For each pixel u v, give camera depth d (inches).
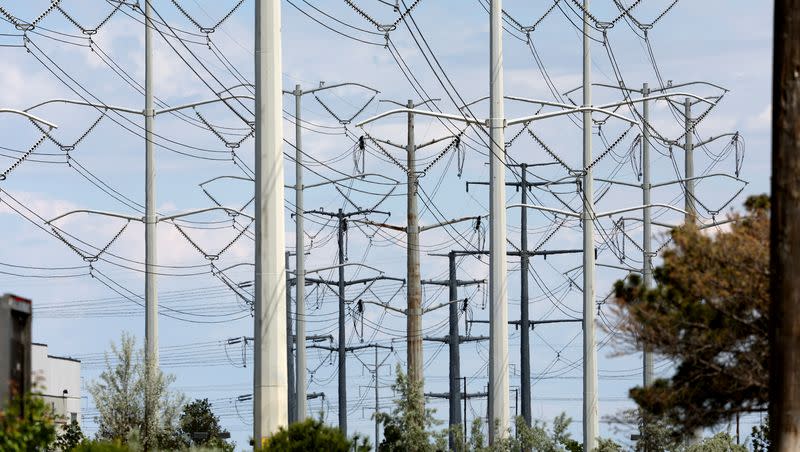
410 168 7342.5
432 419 5964.6
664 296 4284.0
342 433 4468.5
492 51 5866.1
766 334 4195.4
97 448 4411.9
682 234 4296.3
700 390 4303.6
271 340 3730.3
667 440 6259.8
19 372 3186.5
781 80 3090.6
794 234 3080.7
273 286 3745.1
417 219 7332.7
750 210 4355.3
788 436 3075.8
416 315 7175.2
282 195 3784.5
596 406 7062.0
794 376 3080.7
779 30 3093.0
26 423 3110.2
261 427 3722.9
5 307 3115.2
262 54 3806.6
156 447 5679.1
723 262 4207.7
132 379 5826.8
